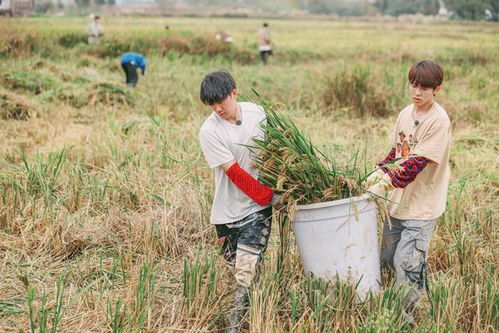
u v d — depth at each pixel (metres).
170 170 5.89
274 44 25.45
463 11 73.44
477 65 16.36
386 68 11.88
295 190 3.38
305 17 99.44
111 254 4.43
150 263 3.90
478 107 9.31
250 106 3.44
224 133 3.30
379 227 4.41
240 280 3.39
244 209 3.40
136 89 11.05
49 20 34.53
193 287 3.55
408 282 3.51
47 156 6.33
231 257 3.62
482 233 4.72
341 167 3.60
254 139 3.34
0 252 4.45
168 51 18.89
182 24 47.44
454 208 4.97
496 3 68.69
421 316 3.51
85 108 9.22
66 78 11.11
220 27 43.69
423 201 3.48
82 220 4.89
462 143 7.36
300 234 3.43
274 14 115.25
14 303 3.69
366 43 26.00
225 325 3.54
